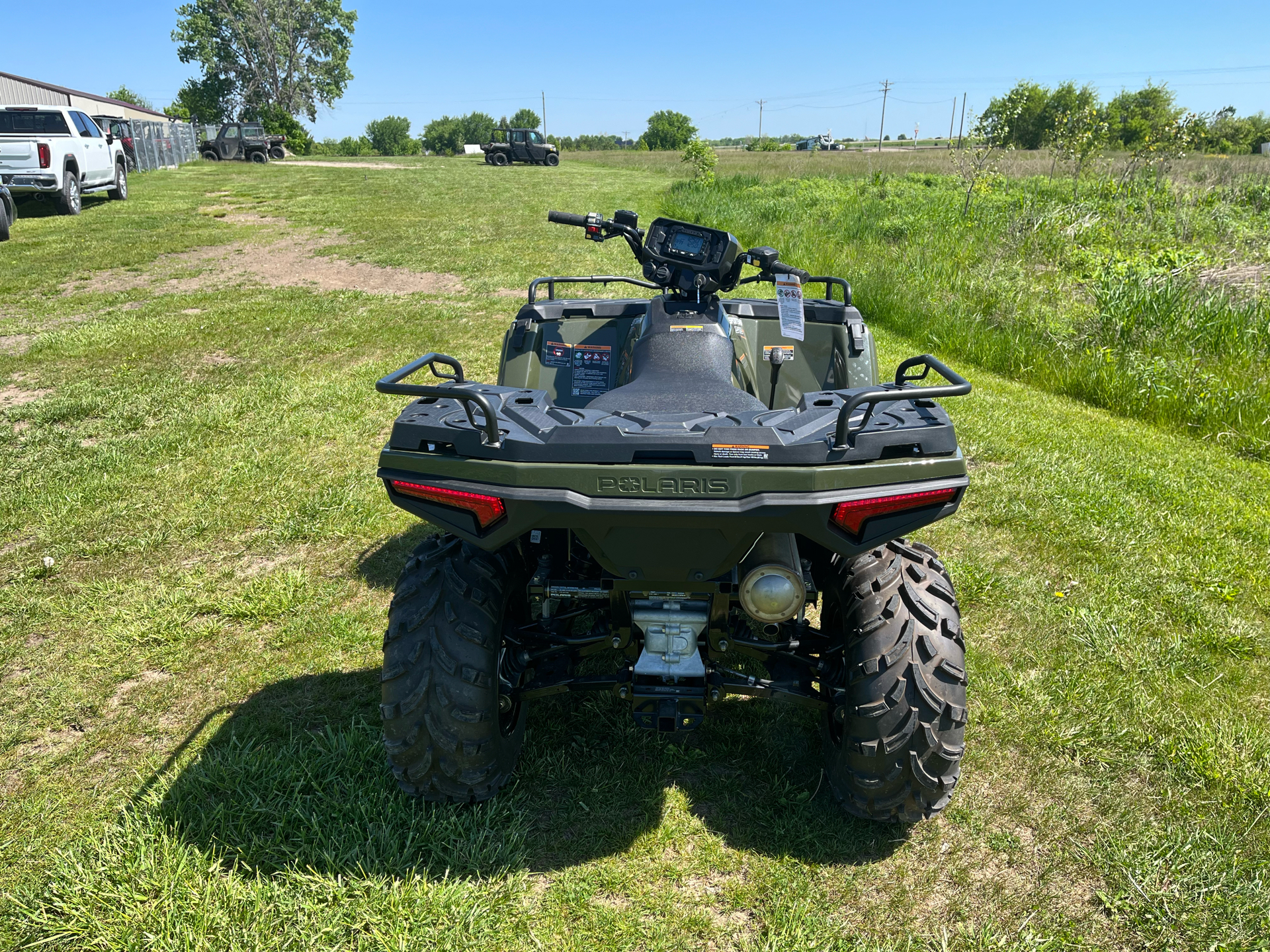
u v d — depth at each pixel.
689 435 2.21
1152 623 3.99
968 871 2.63
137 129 31.30
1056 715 3.33
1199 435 6.85
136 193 22.80
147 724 3.28
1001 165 23.06
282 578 4.27
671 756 3.10
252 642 3.82
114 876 2.52
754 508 2.16
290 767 2.95
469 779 2.66
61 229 16.16
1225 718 3.34
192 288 11.62
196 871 2.54
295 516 4.92
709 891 2.57
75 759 3.10
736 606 3.04
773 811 2.86
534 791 2.94
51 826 2.78
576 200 22.34
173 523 4.84
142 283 11.88
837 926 2.44
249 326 9.32
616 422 2.32
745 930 2.44
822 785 2.96
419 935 2.37
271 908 2.43
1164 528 4.95
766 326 3.89
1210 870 2.61
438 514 2.36
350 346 8.48
